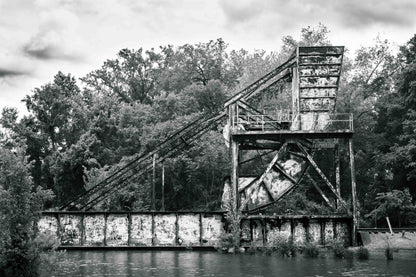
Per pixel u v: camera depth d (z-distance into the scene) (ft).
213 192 208.64
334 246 123.54
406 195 162.61
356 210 133.80
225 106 151.33
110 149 236.22
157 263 108.58
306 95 144.25
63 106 255.70
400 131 194.39
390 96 208.85
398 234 128.88
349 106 204.03
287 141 138.62
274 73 149.69
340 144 195.83
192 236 140.15
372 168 192.95
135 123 239.09
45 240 83.25
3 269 79.87
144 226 141.18
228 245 132.98
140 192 198.29
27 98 254.27
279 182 144.46
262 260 113.29
